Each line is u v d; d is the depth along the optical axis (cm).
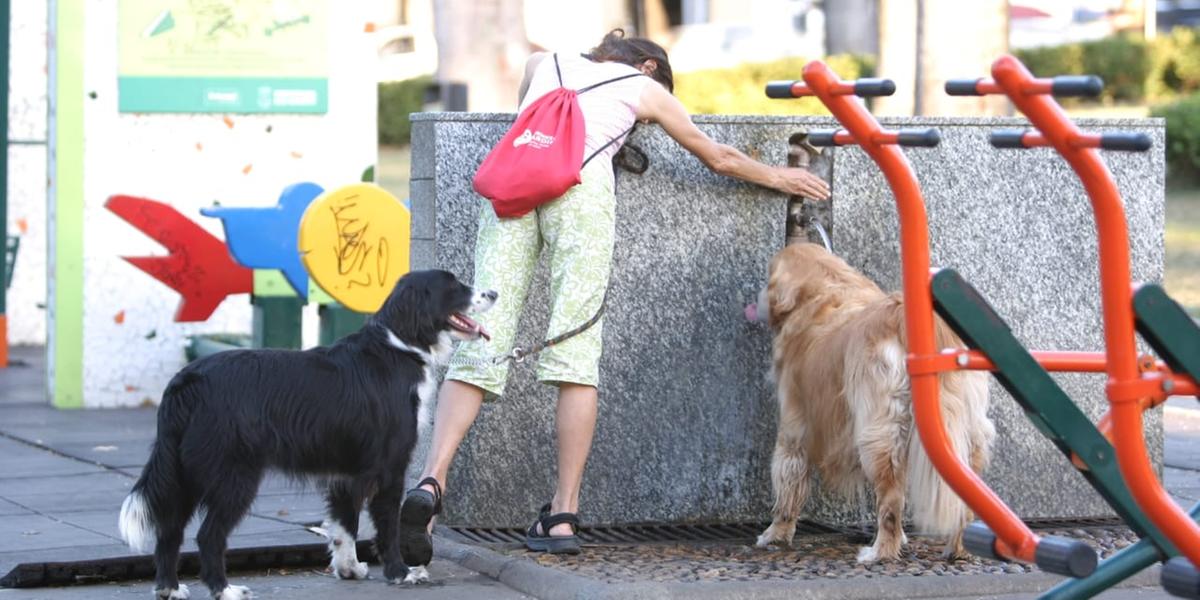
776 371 1008
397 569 901
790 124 1060
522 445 1038
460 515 1032
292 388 846
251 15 1731
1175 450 1433
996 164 1094
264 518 1091
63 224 1703
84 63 1678
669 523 1073
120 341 1736
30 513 1116
